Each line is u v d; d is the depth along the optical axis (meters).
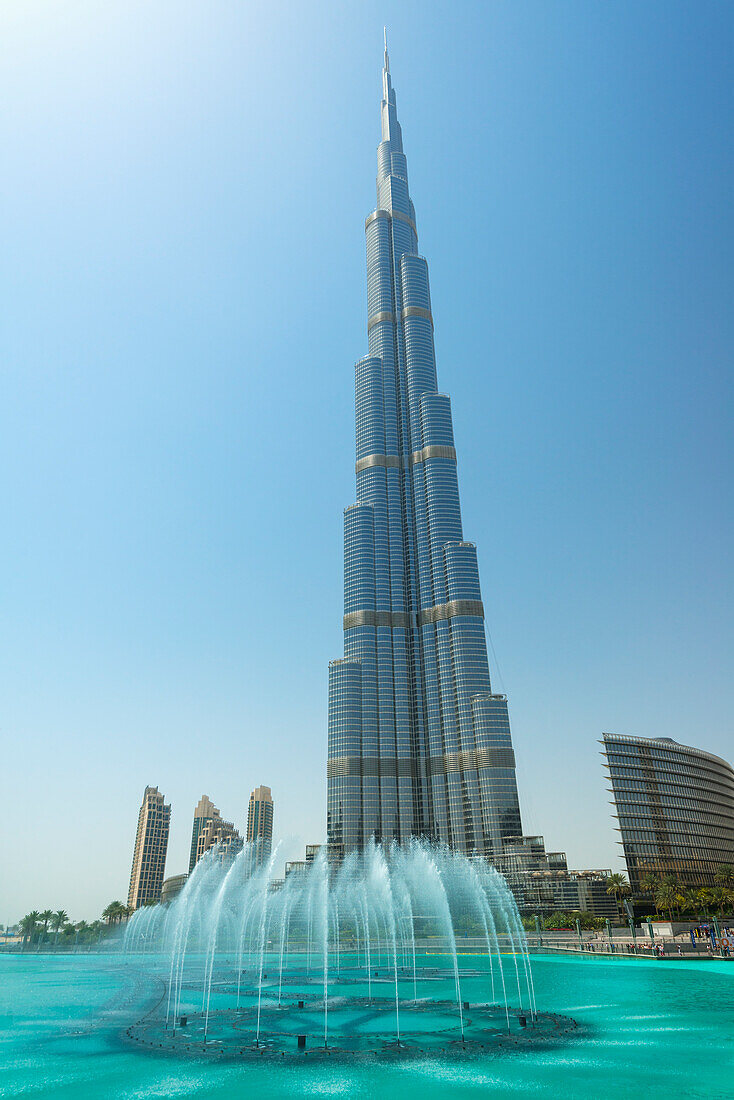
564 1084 30.95
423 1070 33.81
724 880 194.62
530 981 77.44
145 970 111.62
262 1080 32.22
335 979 84.00
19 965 128.50
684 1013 51.00
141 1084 31.69
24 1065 35.69
